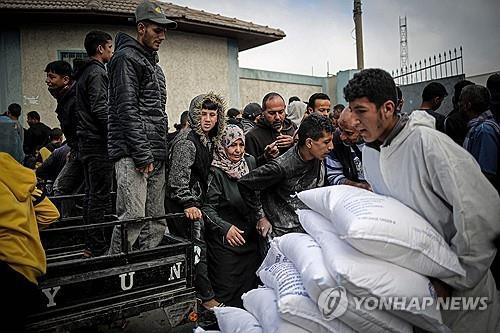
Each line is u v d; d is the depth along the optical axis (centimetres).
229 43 1165
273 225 299
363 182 322
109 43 361
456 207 157
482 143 316
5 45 926
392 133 174
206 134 331
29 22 933
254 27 1146
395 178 178
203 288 321
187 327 268
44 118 954
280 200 298
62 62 394
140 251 239
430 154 162
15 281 200
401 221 161
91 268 225
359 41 1222
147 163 285
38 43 941
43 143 605
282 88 1423
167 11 999
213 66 1141
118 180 290
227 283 324
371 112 170
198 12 1108
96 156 335
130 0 997
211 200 324
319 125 276
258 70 1349
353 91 171
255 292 222
